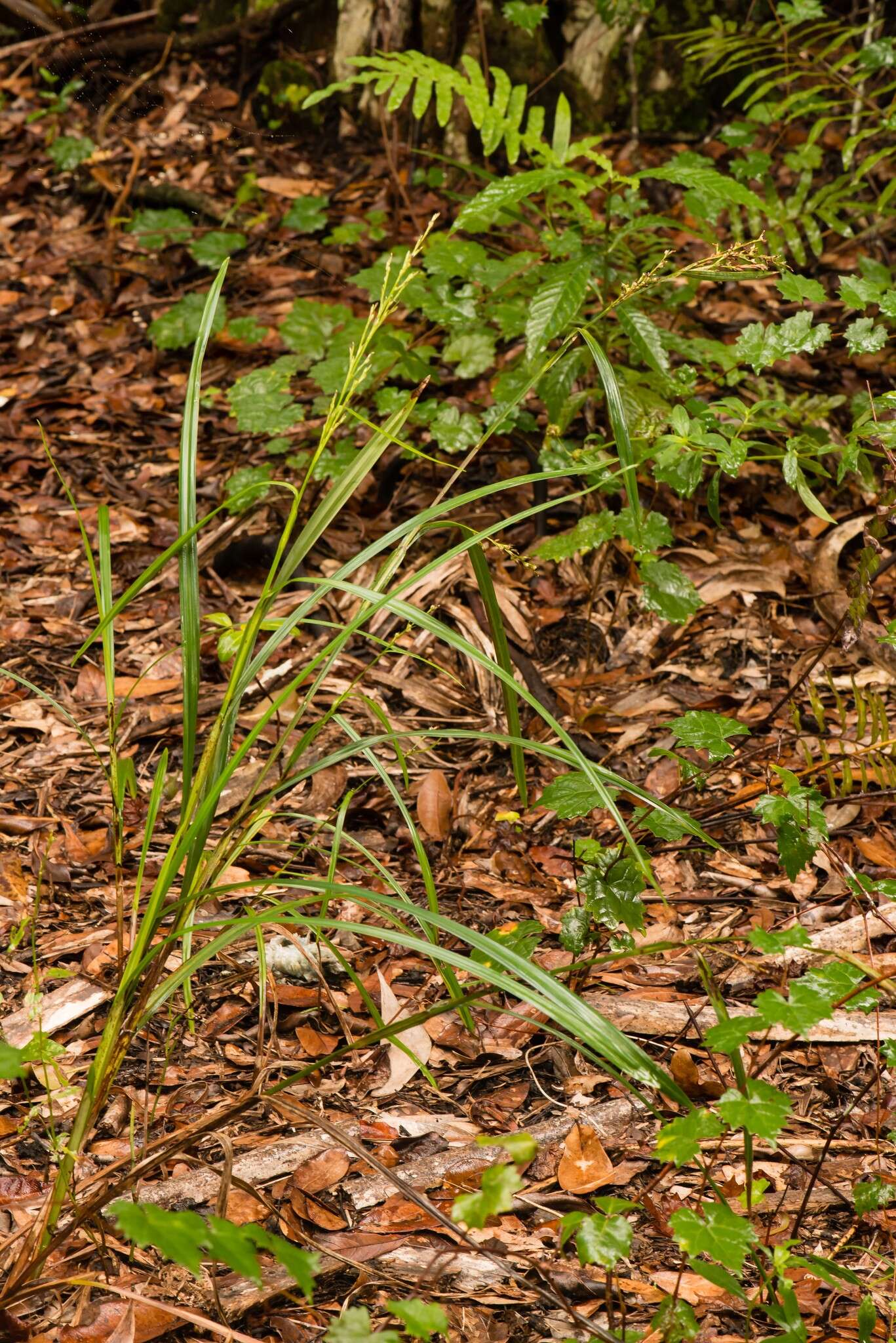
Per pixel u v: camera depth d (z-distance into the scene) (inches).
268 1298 67.7
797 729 107.9
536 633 134.2
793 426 146.9
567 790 82.6
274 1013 88.3
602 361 78.0
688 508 147.5
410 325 182.2
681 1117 81.4
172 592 145.9
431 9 217.5
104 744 122.6
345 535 148.6
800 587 138.3
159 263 216.2
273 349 188.7
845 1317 66.7
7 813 112.6
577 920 78.3
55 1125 79.8
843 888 101.0
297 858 106.6
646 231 171.9
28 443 177.5
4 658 136.3
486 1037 88.8
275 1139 79.2
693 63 218.4
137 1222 45.5
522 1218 74.2
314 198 209.8
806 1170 77.0
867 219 186.5
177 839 63.3
